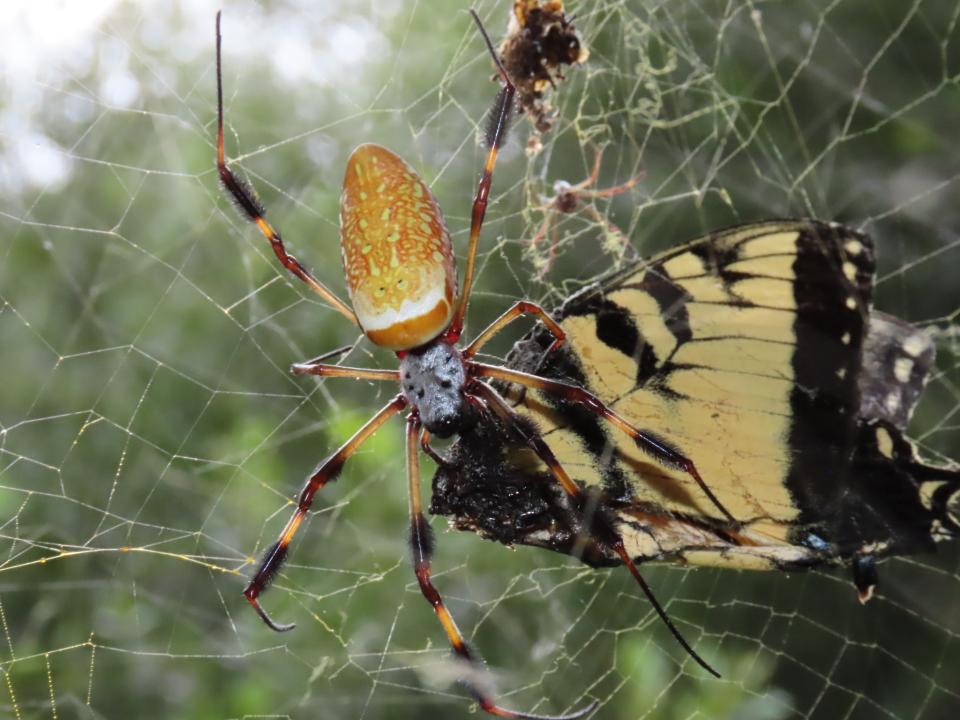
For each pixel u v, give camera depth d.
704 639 0.30
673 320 0.20
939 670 0.29
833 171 0.33
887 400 0.21
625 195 0.31
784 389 0.20
